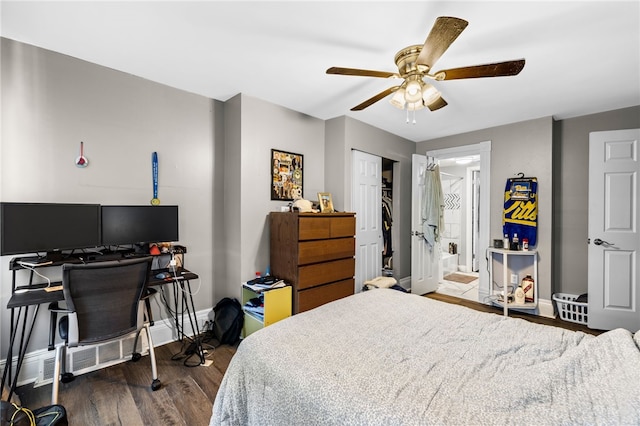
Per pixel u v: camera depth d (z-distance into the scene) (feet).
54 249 6.33
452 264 18.78
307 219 8.93
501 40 6.12
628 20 5.42
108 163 7.55
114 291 5.72
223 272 9.78
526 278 11.27
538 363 3.84
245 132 9.11
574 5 5.06
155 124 8.32
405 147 14.23
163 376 6.85
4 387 6.09
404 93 6.41
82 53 6.86
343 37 6.09
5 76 6.26
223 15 5.45
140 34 6.08
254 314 8.58
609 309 9.66
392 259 14.12
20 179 6.42
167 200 8.57
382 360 3.94
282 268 9.25
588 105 9.78
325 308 5.83
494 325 5.09
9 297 6.38
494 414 2.87
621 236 9.51
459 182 19.13
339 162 11.16
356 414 3.01
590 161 9.91
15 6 5.20
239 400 4.10
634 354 3.38
